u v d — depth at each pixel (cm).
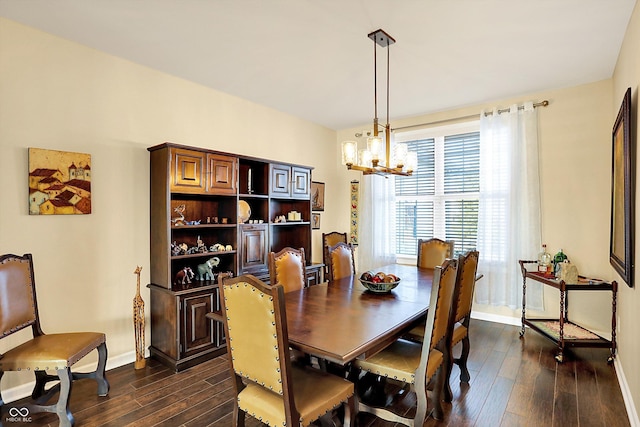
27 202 240
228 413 220
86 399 235
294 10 221
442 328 199
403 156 276
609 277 335
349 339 162
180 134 333
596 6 216
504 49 274
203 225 315
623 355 258
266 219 379
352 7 217
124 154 292
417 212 481
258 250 365
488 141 402
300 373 182
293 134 465
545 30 245
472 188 435
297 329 175
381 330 174
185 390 249
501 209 392
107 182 282
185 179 298
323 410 157
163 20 233
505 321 397
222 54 284
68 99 260
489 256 399
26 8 219
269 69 313
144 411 221
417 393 183
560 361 294
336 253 331
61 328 257
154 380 263
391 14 225
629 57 237
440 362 204
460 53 281
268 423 153
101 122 278
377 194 492
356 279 308
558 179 363
